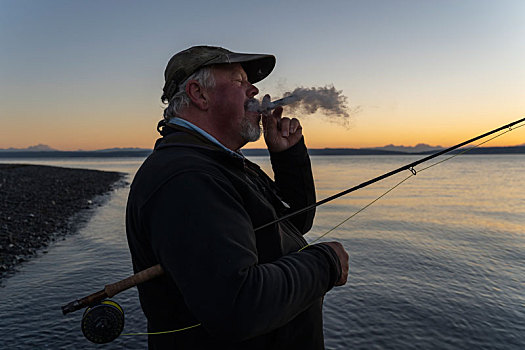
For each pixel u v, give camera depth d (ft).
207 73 4.54
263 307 3.17
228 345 3.96
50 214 53.26
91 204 69.97
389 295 24.11
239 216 3.54
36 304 21.04
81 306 3.88
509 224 55.47
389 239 43.21
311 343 4.56
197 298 3.15
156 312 4.07
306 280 3.58
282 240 4.58
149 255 3.94
